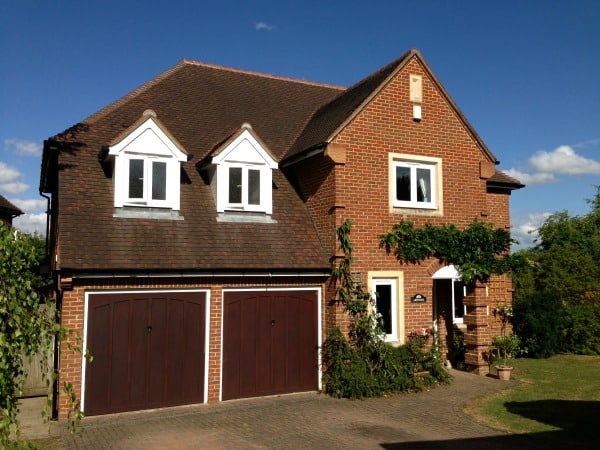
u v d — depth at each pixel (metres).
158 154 12.83
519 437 9.32
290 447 8.92
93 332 11.03
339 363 12.77
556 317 18.36
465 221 15.41
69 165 12.86
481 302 14.97
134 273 11.23
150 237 12.08
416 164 15.02
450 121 15.42
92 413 10.88
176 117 16.28
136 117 15.66
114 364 11.18
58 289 11.29
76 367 10.78
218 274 12.15
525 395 12.41
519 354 18.33
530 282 20.03
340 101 16.50
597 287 19.09
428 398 12.25
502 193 19.20
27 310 6.72
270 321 12.97
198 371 12.05
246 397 12.48
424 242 14.30
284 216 14.29
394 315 14.18
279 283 13.14
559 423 10.12
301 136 16.47
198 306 12.20
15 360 6.47
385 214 14.18
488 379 14.24
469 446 8.86
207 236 12.77
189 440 9.34
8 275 6.59
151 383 11.52
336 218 13.52
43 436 9.58
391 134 14.49
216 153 13.55
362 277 13.63
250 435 9.62
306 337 13.38
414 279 14.40
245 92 18.80
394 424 10.23
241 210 13.73
